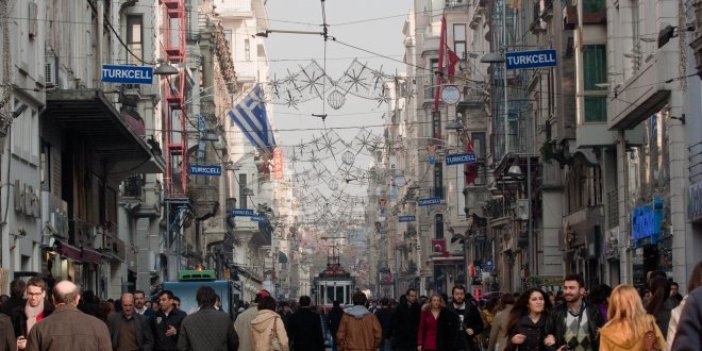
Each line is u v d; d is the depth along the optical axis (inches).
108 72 1555.1
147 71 1561.3
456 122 3061.0
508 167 2474.2
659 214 1593.3
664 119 1567.4
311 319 1251.8
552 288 2028.8
